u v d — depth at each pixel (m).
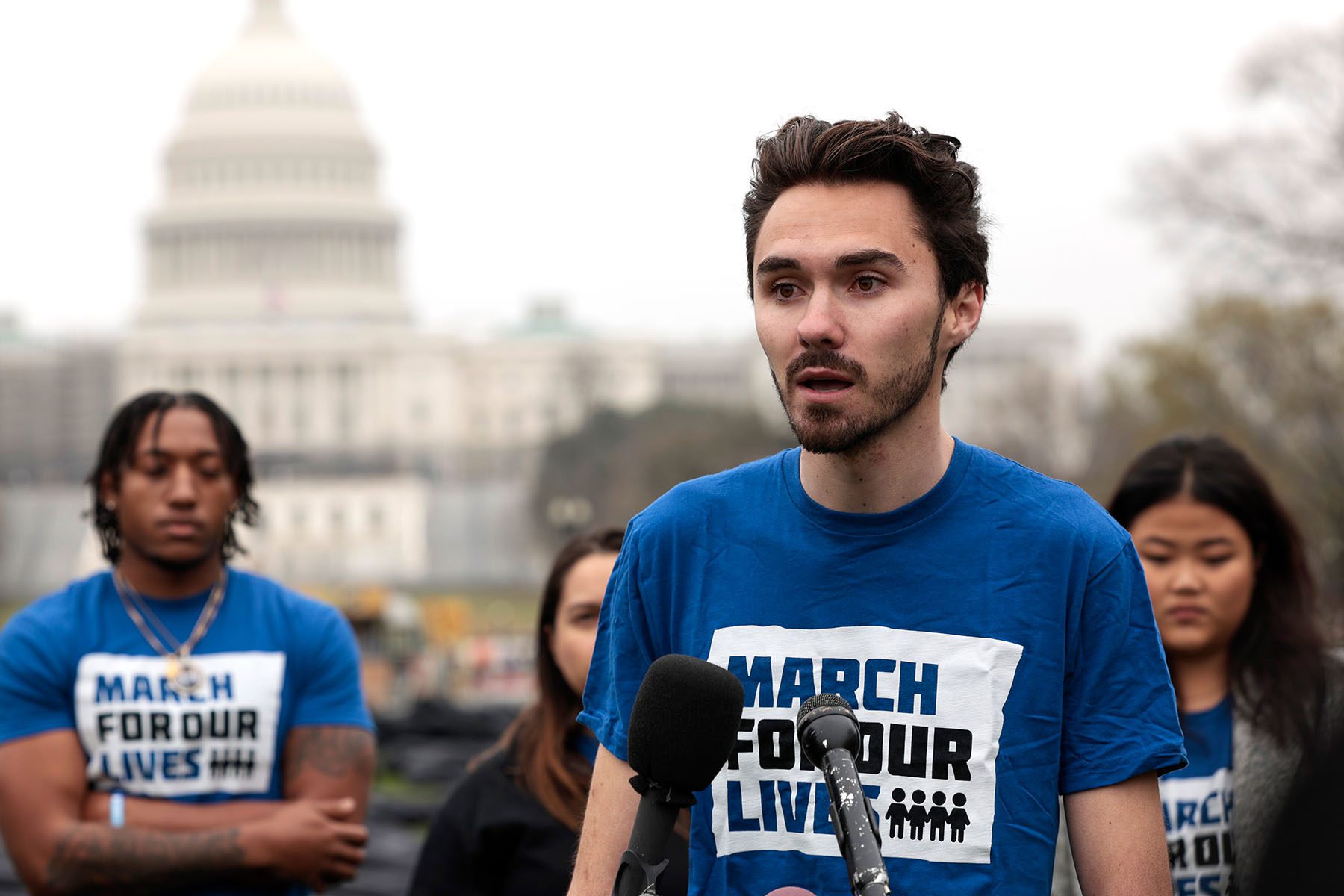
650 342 156.00
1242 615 4.41
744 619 2.85
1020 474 2.89
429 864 4.69
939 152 2.82
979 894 2.70
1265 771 4.21
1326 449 34.62
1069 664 2.80
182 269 156.25
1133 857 2.73
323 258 156.50
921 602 2.79
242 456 4.79
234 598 4.79
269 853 4.46
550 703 4.74
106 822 4.55
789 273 2.77
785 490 2.91
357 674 4.84
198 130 158.12
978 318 2.91
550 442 114.62
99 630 4.67
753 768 2.80
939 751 2.74
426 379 150.75
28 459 154.38
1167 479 4.47
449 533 131.62
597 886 2.86
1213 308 35.62
